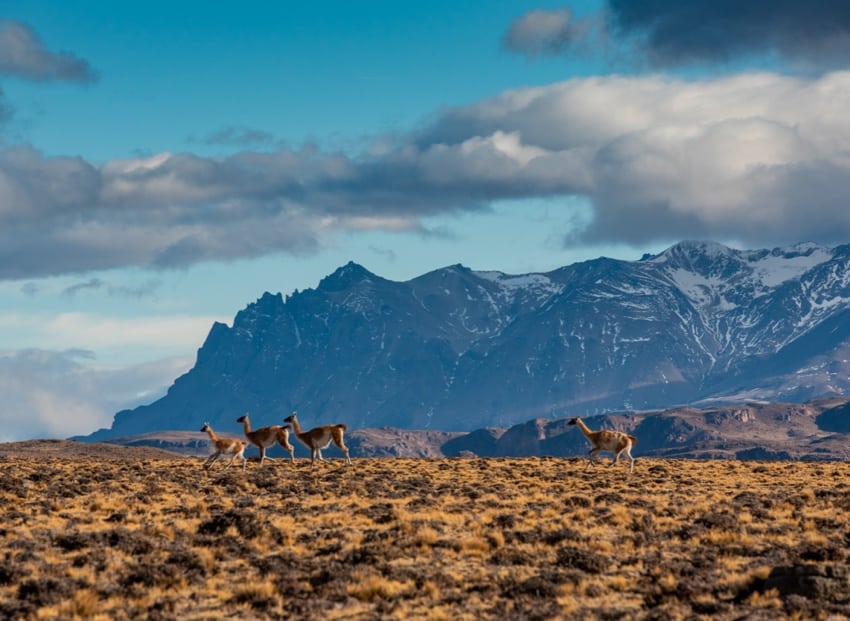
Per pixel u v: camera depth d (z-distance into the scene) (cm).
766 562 10644
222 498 15650
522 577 10262
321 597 9744
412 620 8894
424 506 14638
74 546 11712
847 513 13562
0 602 9244
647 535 12200
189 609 9406
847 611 8562
